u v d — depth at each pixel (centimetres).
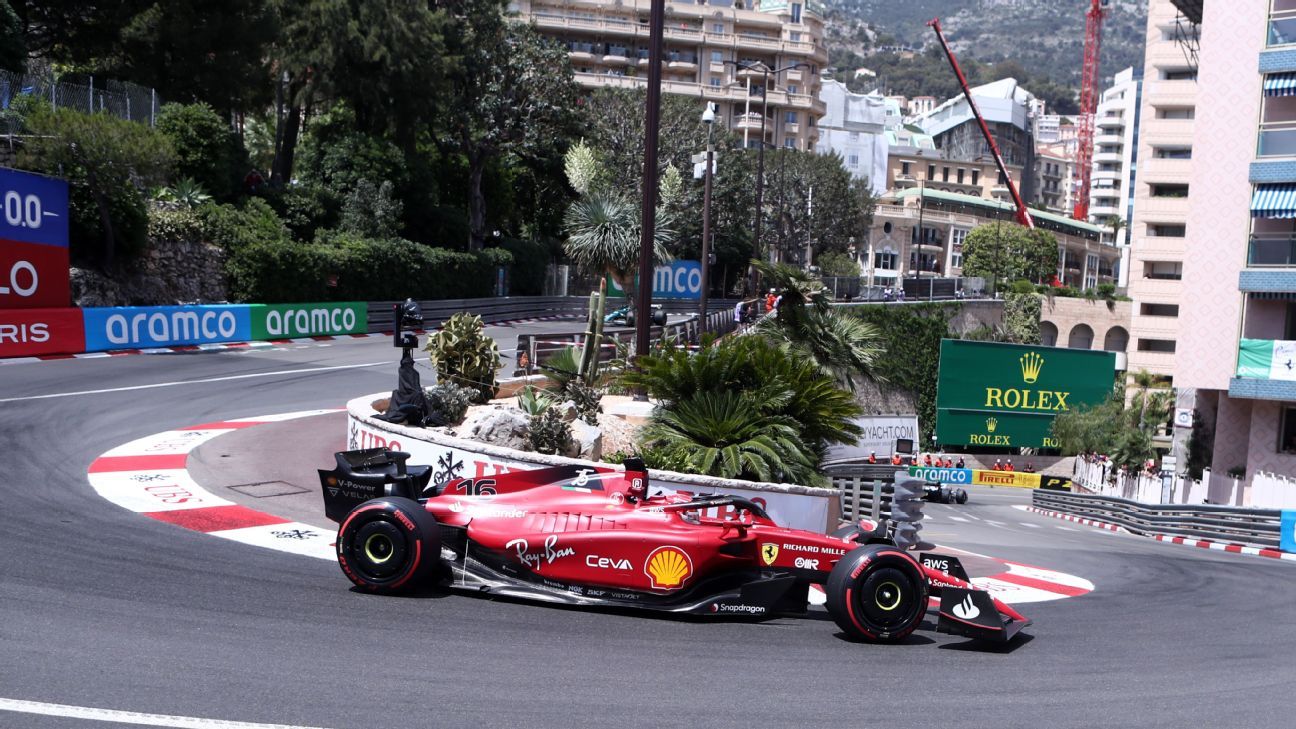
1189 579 1444
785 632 804
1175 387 3183
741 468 1293
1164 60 6519
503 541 820
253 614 715
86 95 3148
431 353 1620
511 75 5650
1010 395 5394
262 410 1973
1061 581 1272
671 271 6619
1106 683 722
